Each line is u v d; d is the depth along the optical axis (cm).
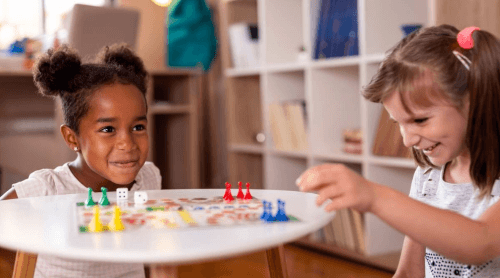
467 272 84
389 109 76
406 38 80
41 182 108
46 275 107
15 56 329
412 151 95
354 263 219
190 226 71
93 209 84
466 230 64
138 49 333
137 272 116
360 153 221
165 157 339
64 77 108
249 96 300
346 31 222
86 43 270
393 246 219
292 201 90
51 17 369
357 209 66
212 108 348
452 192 88
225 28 294
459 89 72
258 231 67
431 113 73
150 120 299
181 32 320
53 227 71
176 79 326
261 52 267
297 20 270
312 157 237
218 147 345
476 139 74
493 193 81
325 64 226
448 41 74
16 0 364
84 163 112
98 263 109
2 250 245
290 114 251
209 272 212
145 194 90
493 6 181
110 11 272
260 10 264
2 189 318
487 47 73
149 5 336
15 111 324
